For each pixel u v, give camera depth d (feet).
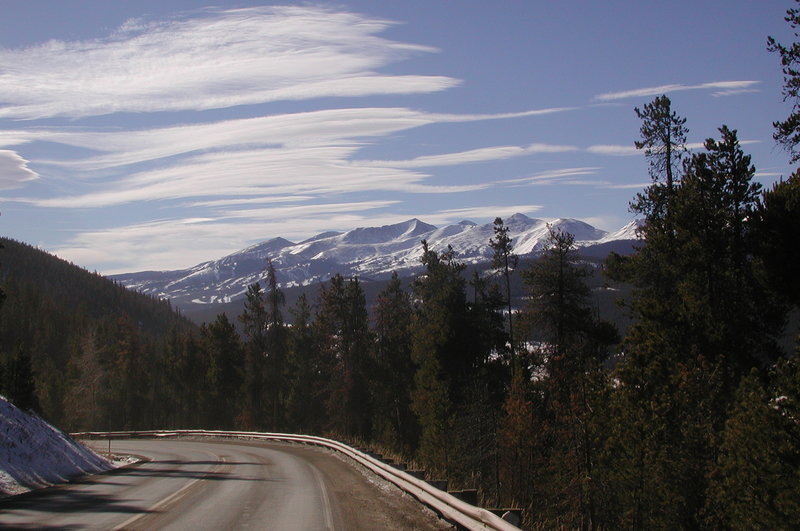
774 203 73.82
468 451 139.33
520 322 134.72
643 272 104.88
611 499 92.07
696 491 72.38
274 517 45.78
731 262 90.94
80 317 463.83
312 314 276.62
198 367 304.91
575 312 127.95
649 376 80.74
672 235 96.58
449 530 42.06
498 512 35.81
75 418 274.57
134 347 316.40
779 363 55.88
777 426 53.83
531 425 116.37
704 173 92.94
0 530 39.83
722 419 75.66
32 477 69.67
